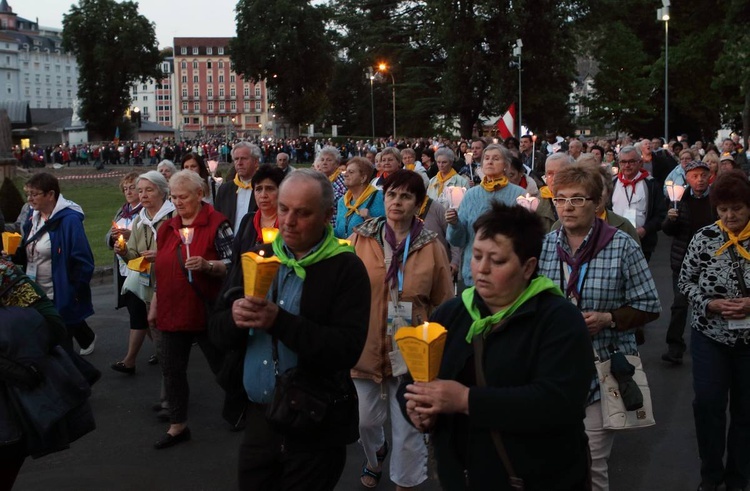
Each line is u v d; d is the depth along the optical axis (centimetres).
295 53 8281
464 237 628
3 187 1909
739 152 1759
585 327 260
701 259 450
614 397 373
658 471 520
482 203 618
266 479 342
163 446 577
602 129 4825
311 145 6612
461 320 274
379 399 463
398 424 448
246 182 732
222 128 15662
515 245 257
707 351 453
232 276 350
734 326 434
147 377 752
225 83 15662
